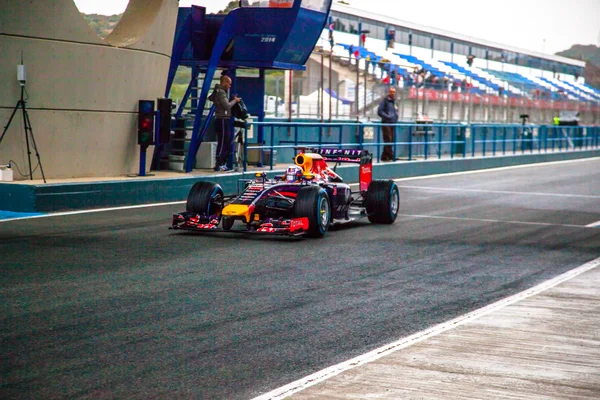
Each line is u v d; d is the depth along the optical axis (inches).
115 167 928.3
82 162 888.3
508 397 288.8
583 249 644.1
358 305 435.5
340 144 1205.7
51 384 298.2
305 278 504.7
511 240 684.7
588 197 1069.8
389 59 1619.1
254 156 1189.7
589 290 479.8
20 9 807.1
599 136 2672.2
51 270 510.0
